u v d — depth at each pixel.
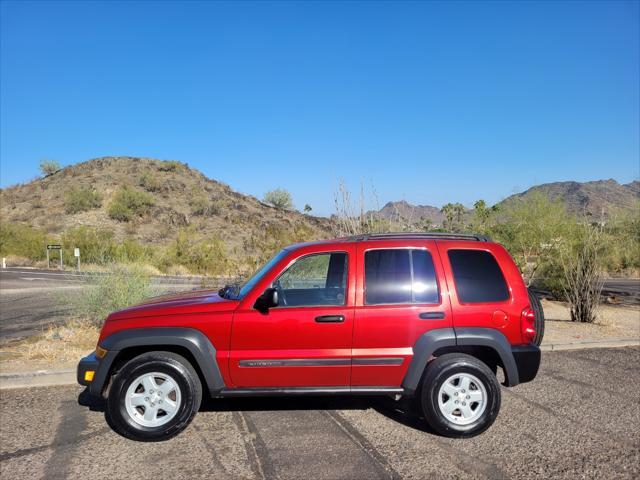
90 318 10.26
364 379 4.98
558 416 5.48
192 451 4.61
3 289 20.02
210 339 4.93
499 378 7.07
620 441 4.82
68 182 71.75
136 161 81.06
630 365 7.70
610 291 19.64
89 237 39.16
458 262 5.18
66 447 4.72
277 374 4.95
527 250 14.81
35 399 6.12
